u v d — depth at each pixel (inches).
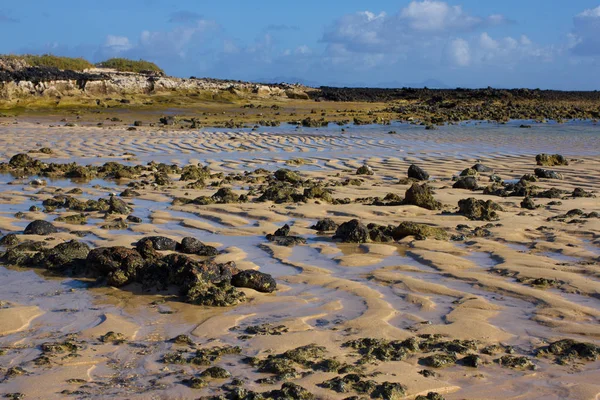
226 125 1466.5
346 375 221.6
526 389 214.5
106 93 1932.8
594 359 237.9
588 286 321.4
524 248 405.4
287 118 1710.1
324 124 1567.4
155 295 318.0
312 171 807.1
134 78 2064.5
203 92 2133.4
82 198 598.9
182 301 307.9
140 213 527.2
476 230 445.4
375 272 354.9
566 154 995.9
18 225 479.8
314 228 467.5
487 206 513.3
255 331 266.4
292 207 543.2
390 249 406.0
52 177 745.0
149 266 333.4
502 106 2338.8
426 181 725.9
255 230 462.3
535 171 749.3
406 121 1722.4
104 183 703.1
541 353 243.9
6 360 238.4
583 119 1899.6
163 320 282.4
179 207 546.3
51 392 211.5
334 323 277.6
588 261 370.6
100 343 255.0
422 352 245.6
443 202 573.0
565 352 244.1
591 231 437.4
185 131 1320.1
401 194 616.7
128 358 239.9
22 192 628.1
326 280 339.3
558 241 414.6
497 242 420.8
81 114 1622.8
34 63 2101.4
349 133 1357.0
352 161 903.7
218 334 264.8
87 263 348.8
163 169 783.1
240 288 321.7
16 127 1299.2
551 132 1411.2
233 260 379.9
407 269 361.1
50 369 229.5
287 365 230.5
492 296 314.0
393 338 259.6
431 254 388.2
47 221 466.0
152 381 220.2
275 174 729.6
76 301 309.6
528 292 315.3
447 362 235.1
